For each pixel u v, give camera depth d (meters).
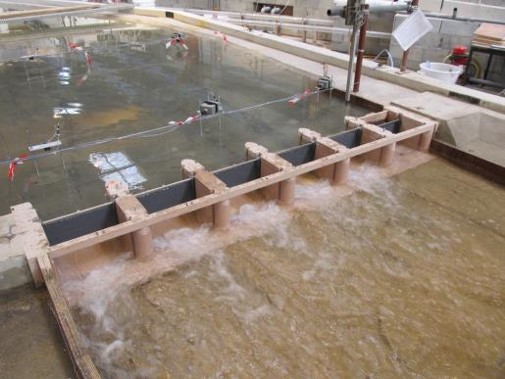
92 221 2.08
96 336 1.67
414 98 3.62
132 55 5.28
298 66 4.78
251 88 4.16
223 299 1.84
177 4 9.49
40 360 1.50
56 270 1.79
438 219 2.42
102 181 2.59
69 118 3.42
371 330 1.72
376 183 2.74
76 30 6.73
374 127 2.96
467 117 3.24
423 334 1.71
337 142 2.80
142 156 2.87
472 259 2.12
